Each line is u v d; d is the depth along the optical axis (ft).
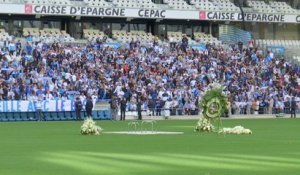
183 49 276.21
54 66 239.71
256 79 271.28
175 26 312.50
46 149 96.68
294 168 72.64
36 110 214.90
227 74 267.80
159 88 242.78
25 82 223.51
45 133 139.33
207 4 305.73
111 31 299.99
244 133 137.90
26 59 238.48
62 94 223.92
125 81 242.37
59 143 108.88
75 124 185.78
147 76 249.55
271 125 180.65
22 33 279.90
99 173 67.67
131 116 228.02
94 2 282.15
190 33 314.55
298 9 332.60
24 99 217.77
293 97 253.85
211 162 78.43
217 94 143.33
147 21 306.55
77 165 75.05
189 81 254.47
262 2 324.19
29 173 67.87
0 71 227.20
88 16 283.18
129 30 304.09
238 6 319.27
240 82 265.13
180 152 91.66
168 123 188.85
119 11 285.84
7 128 162.71
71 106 220.43
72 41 268.82
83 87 230.07
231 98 249.55
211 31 317.83
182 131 146.41
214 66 270.26
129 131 146.51
